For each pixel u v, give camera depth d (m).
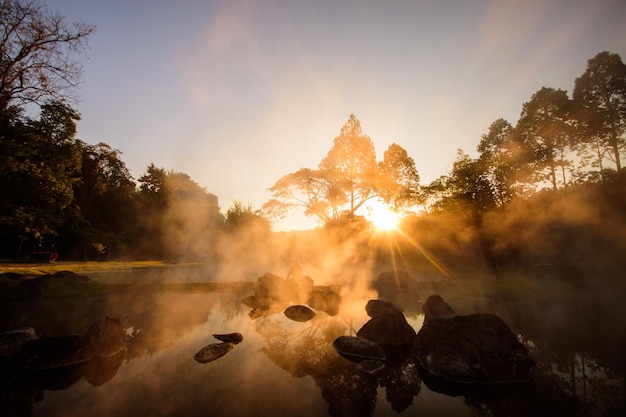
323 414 5.86
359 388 7.05
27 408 5.91
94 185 47.69
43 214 23.78
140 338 10.27
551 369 8.02
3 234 31.41
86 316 12.93
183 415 5.67
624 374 7.61
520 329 11.55
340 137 39.59
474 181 29.22
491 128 36.91
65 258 39.38
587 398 6.47
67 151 25.30
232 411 5.86
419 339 9.03
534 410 6.06
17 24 17.98
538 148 32.00
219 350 9.02
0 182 20.97
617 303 15.40
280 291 18.36
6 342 8.66
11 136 21.08
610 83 29.45
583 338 10.43
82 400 6.21
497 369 7.47
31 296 16.09
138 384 6.96
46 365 7.75
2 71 18.00
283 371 7.87
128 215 52.22
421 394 6.82
